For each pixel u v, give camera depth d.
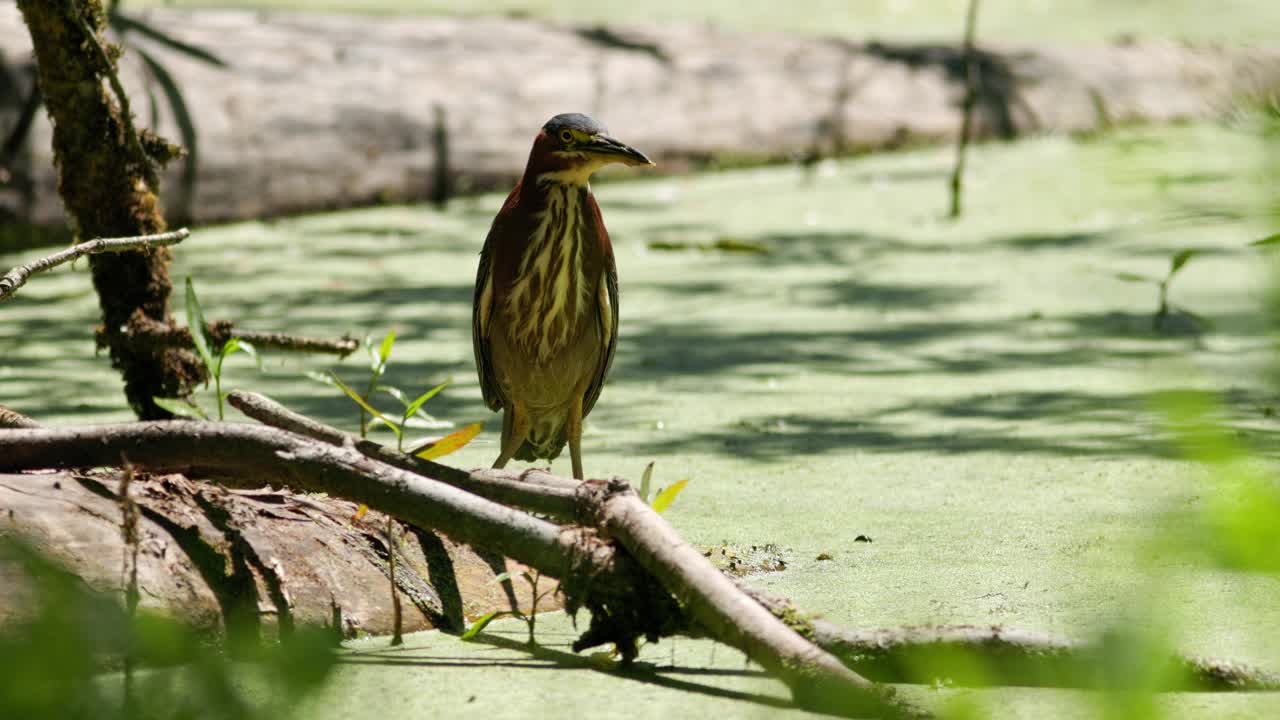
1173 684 1.93
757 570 7.13
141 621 3.42
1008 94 25.50
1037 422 10.49
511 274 8.91
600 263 8.98
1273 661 5.35
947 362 12.59
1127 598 2.12
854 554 7.39
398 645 6.02
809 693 5.00
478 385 11.72
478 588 6.65
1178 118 25.92
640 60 23.41
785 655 5.07
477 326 9.30
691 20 30.25
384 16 22.62
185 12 20.83
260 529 6.15
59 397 10.91
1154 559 2.06
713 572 5.39
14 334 13.42
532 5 30.23
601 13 30.00
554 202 8.77
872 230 19.03
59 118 8.55
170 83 17.86
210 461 6.05
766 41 25.31
